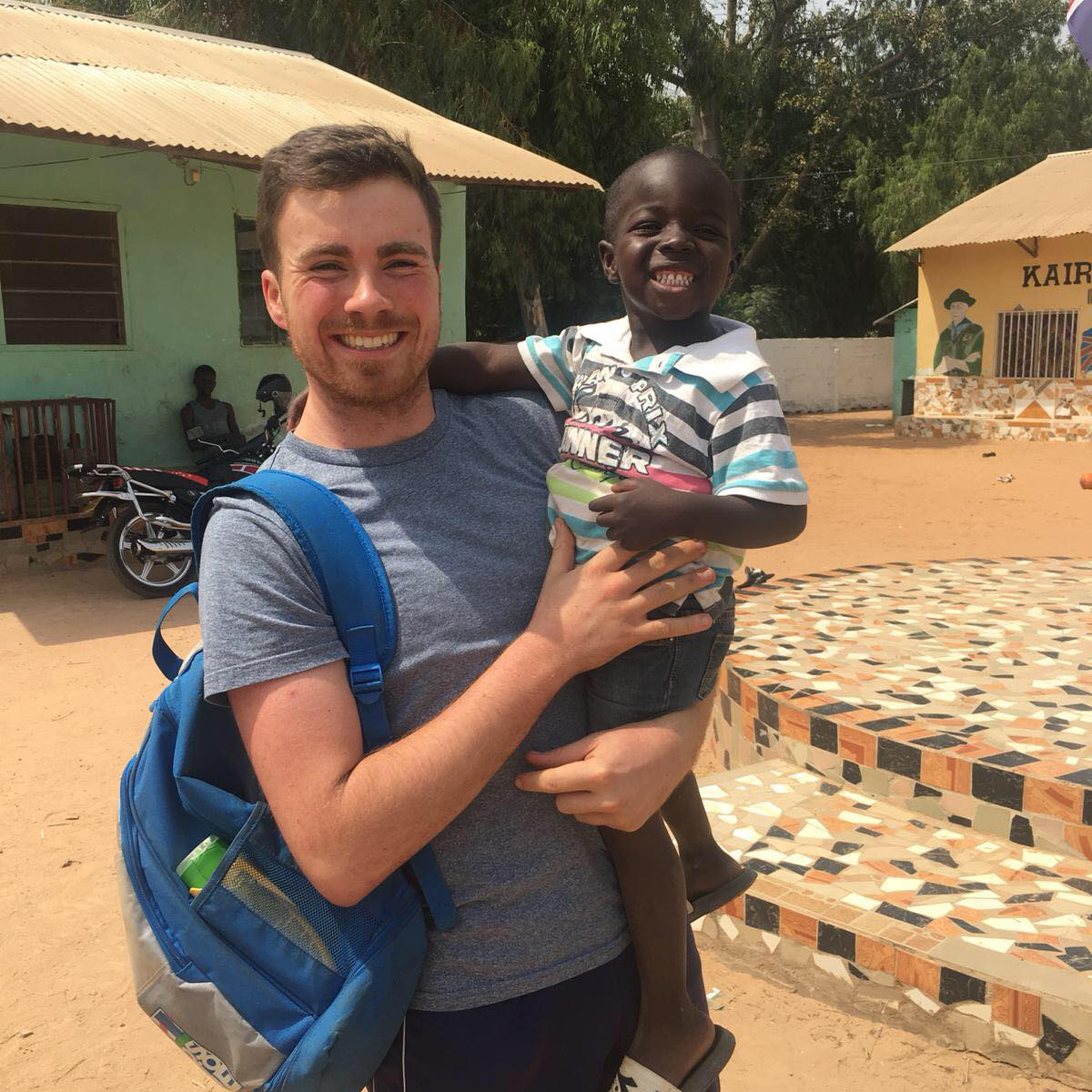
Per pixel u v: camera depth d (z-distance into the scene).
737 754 5.00
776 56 30.23
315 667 1.47
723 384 1.75
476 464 1.73
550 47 18.77
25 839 4.50
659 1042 1.75
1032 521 11.68
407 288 1.57
